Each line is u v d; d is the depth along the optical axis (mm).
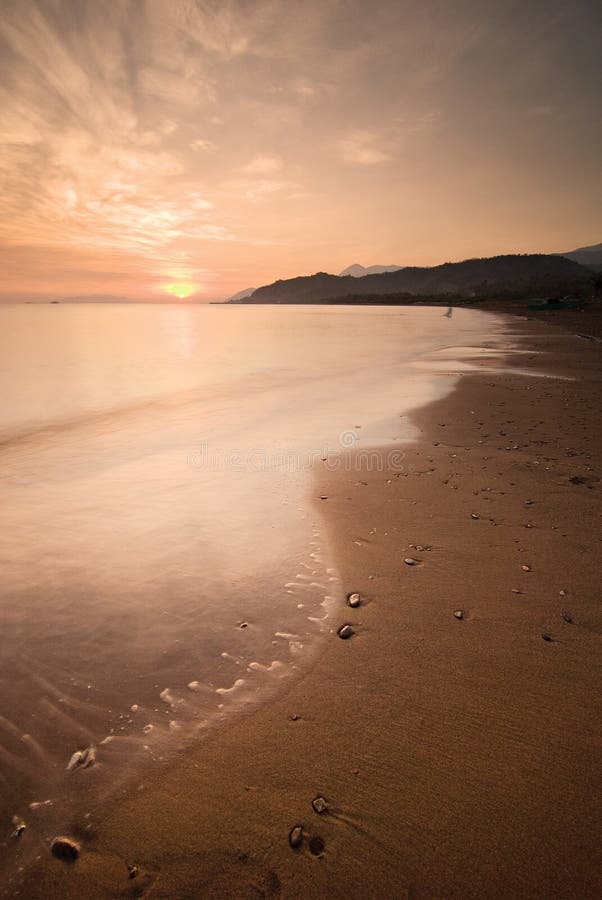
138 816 1930
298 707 2475
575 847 1758
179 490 5691
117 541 4402
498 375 14031
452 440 7445
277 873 1713
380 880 1682
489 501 5051
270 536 4445
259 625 3166
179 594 3533
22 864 1759
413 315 72000
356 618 3203
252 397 12297
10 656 2879
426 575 3686
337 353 23281
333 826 1870
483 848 1768
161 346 29562
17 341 34156
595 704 2428
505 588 3459
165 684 2654
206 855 1780
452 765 2111
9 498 5531
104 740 2289
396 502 5125
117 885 1687
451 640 2943
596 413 8969
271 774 2100
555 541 4121
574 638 2914
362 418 9250
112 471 6512
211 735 2312
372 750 2203
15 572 3867
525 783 2018
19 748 2240
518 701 2459
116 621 3221
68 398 12719
